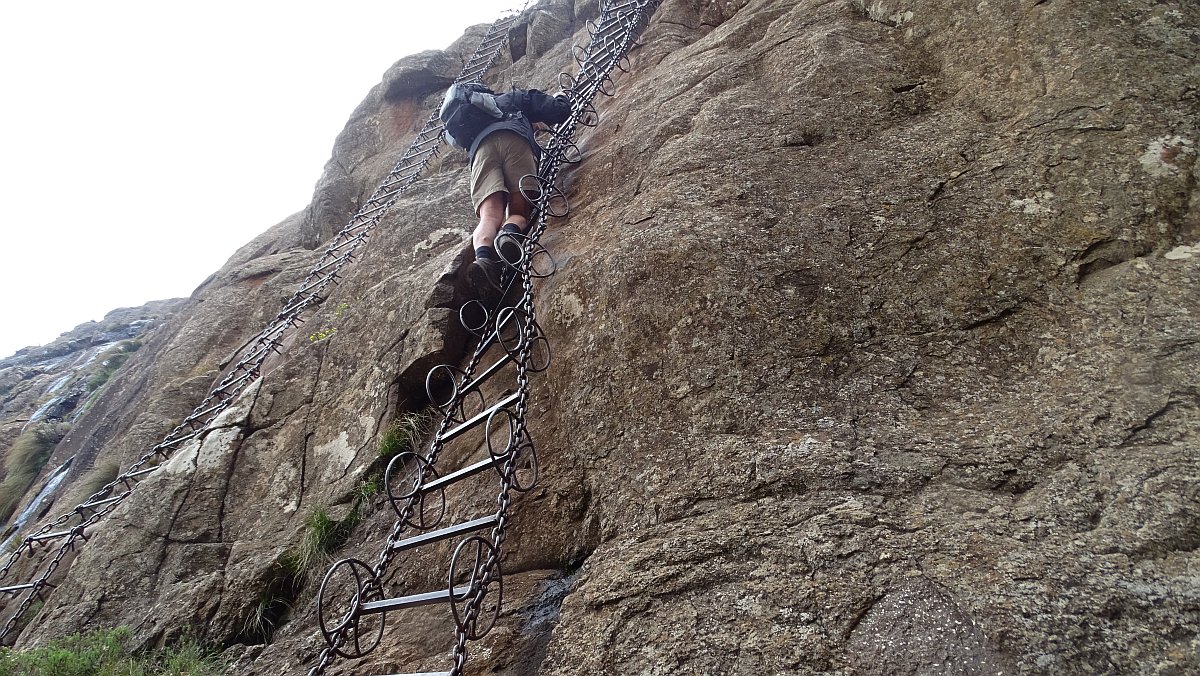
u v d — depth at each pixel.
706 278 3.34
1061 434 2.29
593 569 2.57
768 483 2.49
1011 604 1.84
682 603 2.25
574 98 6.54
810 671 1.91
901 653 1.85
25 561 6.62
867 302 3.04
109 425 9.40
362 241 8.71
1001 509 2.14
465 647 2.66
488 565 2.70
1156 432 2.14
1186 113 2.96
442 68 12.46
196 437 6.06
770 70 4.73
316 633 3.74
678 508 2.59
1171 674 1.59
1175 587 1.74
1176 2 3.36
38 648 4.50
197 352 9.16
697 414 2.91
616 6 8.32
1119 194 2.85
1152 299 2.52
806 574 2.14
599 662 2.22
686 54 5.86
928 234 3.17
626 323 3.41
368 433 5.13
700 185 3.94
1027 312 2.75
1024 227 2.97
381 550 4.00
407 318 5.66
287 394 6.15
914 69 4.12
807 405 2.76
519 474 3.45
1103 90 3.19
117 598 4.86
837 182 3.63
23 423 13.63
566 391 3.52
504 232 4.55
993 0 3.94
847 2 4.88
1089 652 1.69
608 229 4.27
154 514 5.38
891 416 2.62
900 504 2.27
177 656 4.07
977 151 3.39
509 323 4.71
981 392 2.59
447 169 9.09
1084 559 1.89
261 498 5.35
